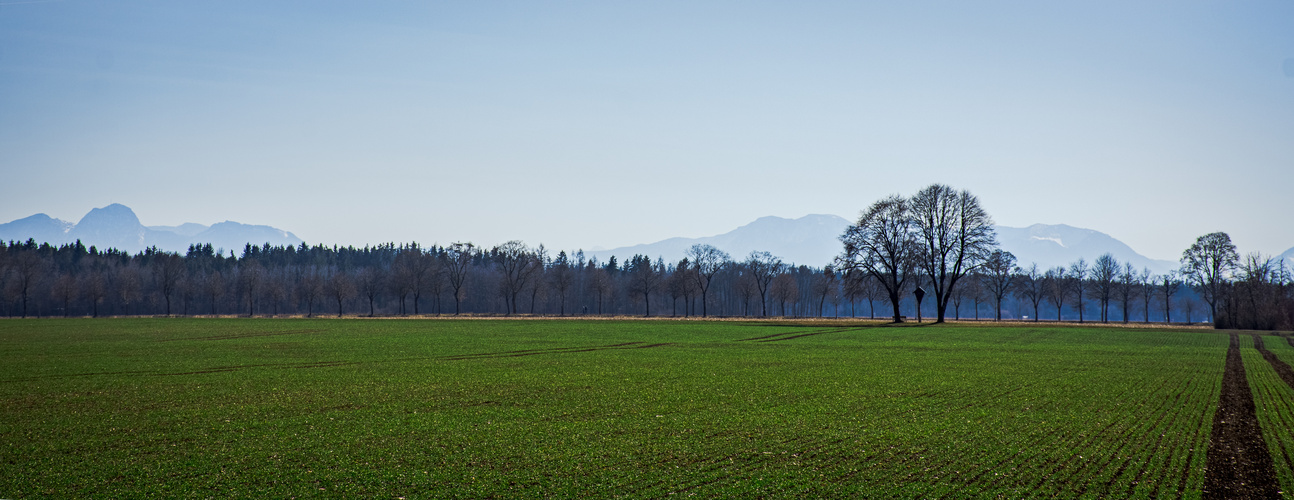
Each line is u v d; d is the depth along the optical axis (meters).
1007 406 27.75
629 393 31.28
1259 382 35.03
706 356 49.50
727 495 16.14
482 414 26.00
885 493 16.25
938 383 34.66
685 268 169.50
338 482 17.17
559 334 75.50
